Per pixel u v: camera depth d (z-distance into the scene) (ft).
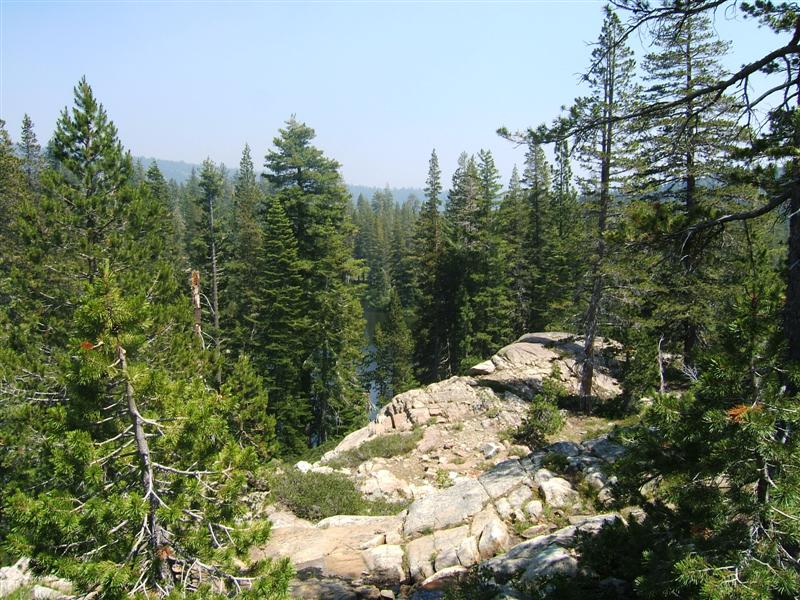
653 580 15.72
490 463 58.29
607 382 80.89
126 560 19.93
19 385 44.68
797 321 20.03
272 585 21.86
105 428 22.93
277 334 104.68
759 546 14.65
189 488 21.74
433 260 138.31
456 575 30.58
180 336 50.44
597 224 69.36
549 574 25.31
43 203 50.57
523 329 134.41
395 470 57.93
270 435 51.08
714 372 16.53
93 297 20.74
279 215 107.34
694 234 24.73
